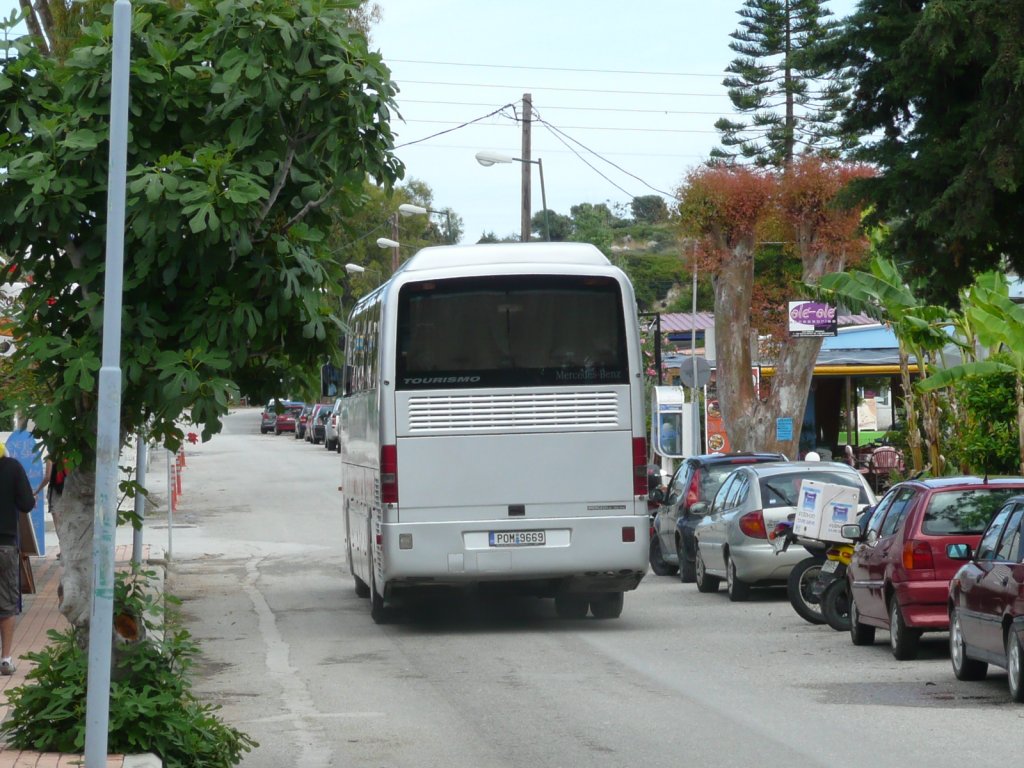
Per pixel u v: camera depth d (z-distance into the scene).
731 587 23.42
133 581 11.36
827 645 18.00
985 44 19.44
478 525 19.47
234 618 22.58
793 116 70.06
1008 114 19.75
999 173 19.58
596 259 20.08
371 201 12.41
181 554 34.78
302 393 12.05
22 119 11.18
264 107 11.23
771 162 69.19
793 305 35.97
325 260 11.80
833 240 39.59
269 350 11.88
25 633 18.86
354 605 24.30
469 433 19.55
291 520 44.03
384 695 14.74
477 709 13.73
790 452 39.84
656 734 12.21
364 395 22.30
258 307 11.28
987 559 14.26
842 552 19.56
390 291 19.66
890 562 16.50
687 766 10.88
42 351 10.80
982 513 16.17
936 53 19.56
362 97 11.52
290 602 24.97
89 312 10.75
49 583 25.16
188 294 11.16
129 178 10.66
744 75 69.81
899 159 21.25
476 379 19.59
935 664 16.17
